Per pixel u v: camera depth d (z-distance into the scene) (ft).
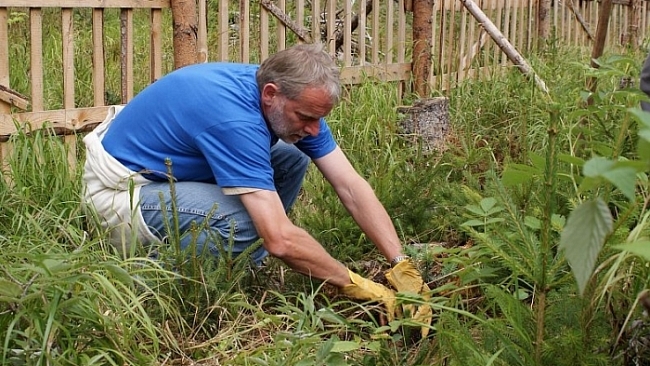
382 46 28.71
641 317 7.40
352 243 12.50
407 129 17.79
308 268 10.23
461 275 8.92
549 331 7.79
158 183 11.07
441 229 12.85
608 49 33.40
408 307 9.91
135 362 8.65
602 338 7.54
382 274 11.76
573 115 10.41
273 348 8.75
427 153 17.29
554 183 6.87
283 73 10.08
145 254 10.36
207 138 10.23
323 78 10.09
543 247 7.02
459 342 7.76
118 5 15.43
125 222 10.90
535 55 26.32
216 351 9.27
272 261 11.12
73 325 8.44
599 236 4.10
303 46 10.33
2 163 14.03
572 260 4.11
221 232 10.66
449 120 19.62
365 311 9.68
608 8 14.69
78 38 22.54
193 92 10.48
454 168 15.47
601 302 7.62
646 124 3.71
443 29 23.75
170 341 9.26
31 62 14.33
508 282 9.82
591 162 3.89
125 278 8.17
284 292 10.92
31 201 12.03
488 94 21.16
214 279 9.91
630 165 3.80
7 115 13.98
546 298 7.75
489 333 8.10
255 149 10.08
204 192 10.75
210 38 25.02
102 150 11.14
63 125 14.85
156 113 10.85
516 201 9.86
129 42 15.99
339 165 11.46
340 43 25.53
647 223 6.78
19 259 9.46
